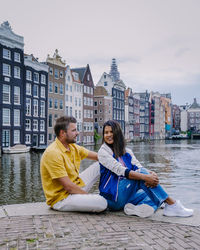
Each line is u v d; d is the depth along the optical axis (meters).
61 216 4.07
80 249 2.98
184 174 20.73
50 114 50.53
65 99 54.91
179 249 3.01
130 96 88.12
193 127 140.12
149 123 104.12
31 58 44.88
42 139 47.62
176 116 137.50
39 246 3.05
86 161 29.28
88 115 63.50
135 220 3.97
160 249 3.00
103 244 3.11
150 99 104.62
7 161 28.75
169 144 73.06
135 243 3.14
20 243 3.12
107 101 72.25
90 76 64.44
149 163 27.92
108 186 4.25
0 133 38.81
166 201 4.14
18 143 41.72
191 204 12.47
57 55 52.59
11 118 40.47
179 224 3.82
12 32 40.47
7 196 14.02
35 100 45.81
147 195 4.23
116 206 4.29
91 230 3.52
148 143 79.56
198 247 3.06
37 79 46.12
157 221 3.95
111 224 3.76
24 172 21.52
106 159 4.14
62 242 3.15
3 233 3.40
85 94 62.28
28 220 3.88
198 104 141.50
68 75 55.84
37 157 32.84
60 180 4.09
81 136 60.72
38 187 16.06
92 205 4.12
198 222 3.89
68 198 4.20
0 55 39.00
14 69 41.19
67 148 4.31
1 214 4.17
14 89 41.22
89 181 4.52
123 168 4.06
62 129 4.18
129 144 72.19
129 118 87.56
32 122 44.84
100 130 70.88
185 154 39.00
